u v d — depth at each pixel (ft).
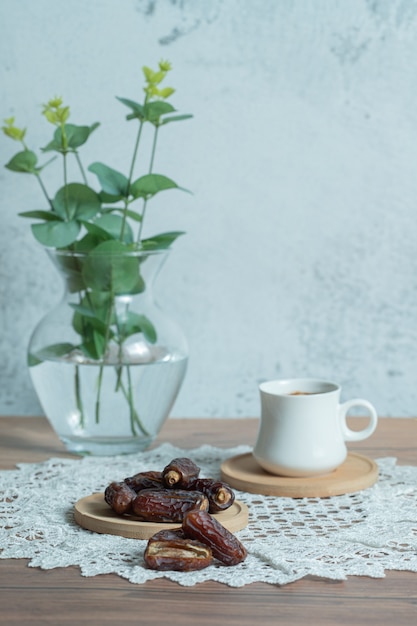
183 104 4.55
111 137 4.57
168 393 4.02
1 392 4.71
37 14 4.52
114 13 4.52
